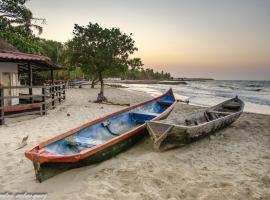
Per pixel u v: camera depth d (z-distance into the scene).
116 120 8.31
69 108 14.36
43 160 4.69
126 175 5.52
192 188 5.04
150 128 7.13
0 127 9.35
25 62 12.58
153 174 5.61
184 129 7.02
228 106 12.12
